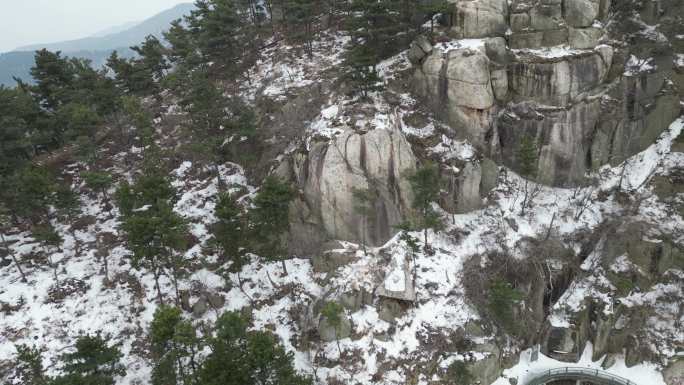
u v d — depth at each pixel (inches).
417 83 1994.3
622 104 1877.5
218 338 1130.0
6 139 1734.7
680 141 1866.4
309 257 1727.4
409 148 1752.0
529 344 1579.7
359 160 1675.7
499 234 1720.0
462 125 1883.6
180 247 1422.2
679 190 1750.7
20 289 1545.3
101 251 1706.4
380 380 1379.2
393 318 1494.8
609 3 1987.0
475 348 1455.5
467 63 1803.6
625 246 1651.1
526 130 1877.5
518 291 1510.8
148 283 1604.3
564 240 1711.4
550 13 1866.4
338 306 1325.0
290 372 1123.3
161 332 1104.2
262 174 1913.1
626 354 1512.1
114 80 2288.4
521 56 1870.1
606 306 1557.6
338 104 1875.0
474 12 1895.9
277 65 2372.0
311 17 2389.3
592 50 1855.3
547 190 1898.4
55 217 1881.2
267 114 2075.5
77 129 1923.0
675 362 1441.9
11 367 1337.4
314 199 1711.4
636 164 1899.6
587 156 1913.1
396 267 1577.3
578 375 1480.1
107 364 1222.9
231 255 1519.4
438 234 1718.8
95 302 1530.5
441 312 1517.0
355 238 1696.6
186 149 2121.1
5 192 1593.3
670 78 1958.7
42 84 2226.9
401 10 1964.8
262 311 1560.0
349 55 1868.8
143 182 1486.2
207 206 1893.5
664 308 1546.5
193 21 2596.0
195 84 1860.2
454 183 1770.4
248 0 2679.6
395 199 1716.3
